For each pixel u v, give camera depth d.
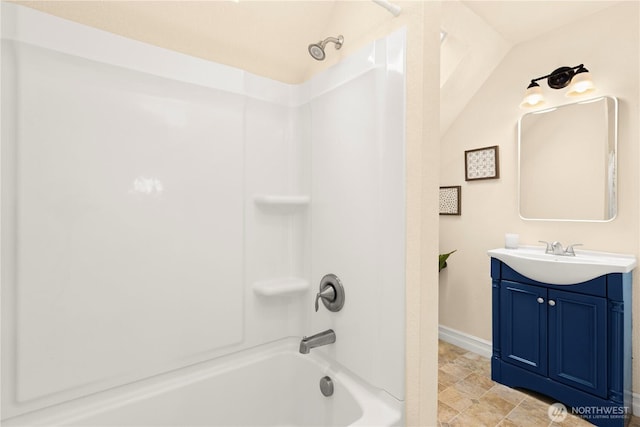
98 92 1.08
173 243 1.24
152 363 1.20
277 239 1.57
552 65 2.22
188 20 1.31
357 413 1.13
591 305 1.75
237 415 1.38
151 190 1.19
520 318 2.07
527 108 2.35
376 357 1.13
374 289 1.14
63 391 1.04
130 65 1.14
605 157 2.00
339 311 1.32
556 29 2.20
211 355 1.35
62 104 1.02
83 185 1.06
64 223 1.03
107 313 1.11
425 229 1.00
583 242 2.09
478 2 1.94
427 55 1.00
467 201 2.72
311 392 1.42
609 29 1.97
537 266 1.89
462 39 2.16
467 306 2.73
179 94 1.25
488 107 2.57
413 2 1.02
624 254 1.92
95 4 1.13
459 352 2.66
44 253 1.00
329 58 1.49
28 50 0.97
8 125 0.94
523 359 2.05
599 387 1.72
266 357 1.48
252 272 1.48
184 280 1.27
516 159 2.42
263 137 1.51
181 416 1.24
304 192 1.55
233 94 1.39
